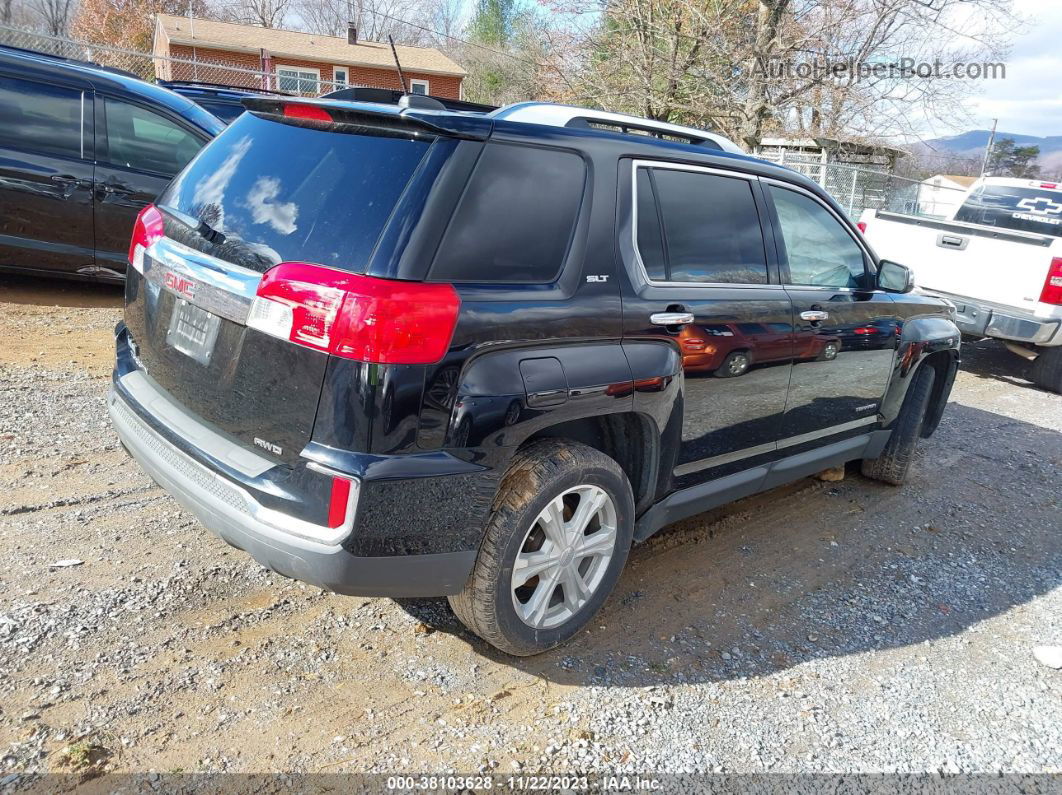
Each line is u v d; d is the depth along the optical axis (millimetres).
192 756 2369
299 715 2588
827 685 3104
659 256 3182
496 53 31516
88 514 3646
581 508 2928
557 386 2658
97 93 6730
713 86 15672
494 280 2570
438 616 3211
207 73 27094
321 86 29062
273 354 2406
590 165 2918
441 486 2424
